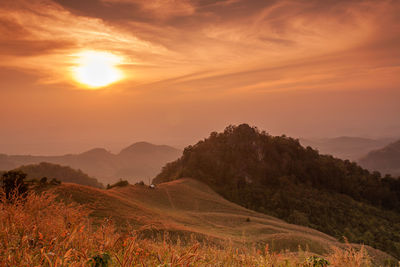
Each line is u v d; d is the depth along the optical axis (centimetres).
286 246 4162
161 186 9850
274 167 14475
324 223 9950
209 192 11388
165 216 5491
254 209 10906
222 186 12788
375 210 12012
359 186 14350
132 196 7519
